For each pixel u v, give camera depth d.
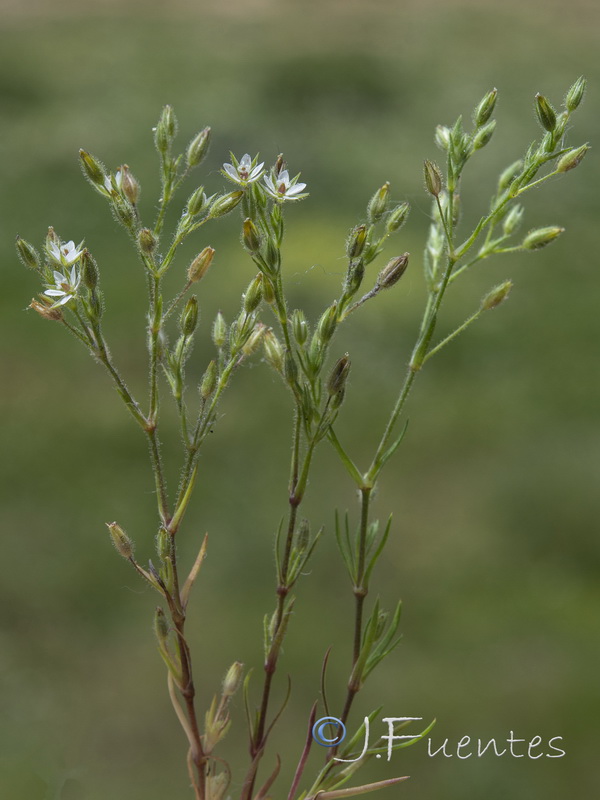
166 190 0.24
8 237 1.29
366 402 0.99
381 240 0.24
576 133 1.58
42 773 0.58
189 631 0.71
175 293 1.08
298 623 0.72
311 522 0.82
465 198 1.38
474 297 1.18
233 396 0.98
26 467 0.90
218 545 0.81
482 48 2.09
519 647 0.70
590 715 0.64
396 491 0.87
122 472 0.89
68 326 0.23
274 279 0.23
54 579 0.76
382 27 2.27
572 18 2.32
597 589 0.77
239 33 2.24
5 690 0.65
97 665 0.69
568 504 0.85
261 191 0.23
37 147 1.57
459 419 0.98
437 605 0.76
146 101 1.79
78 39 2.17
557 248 1.29
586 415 0.98
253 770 0.24
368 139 1.61
